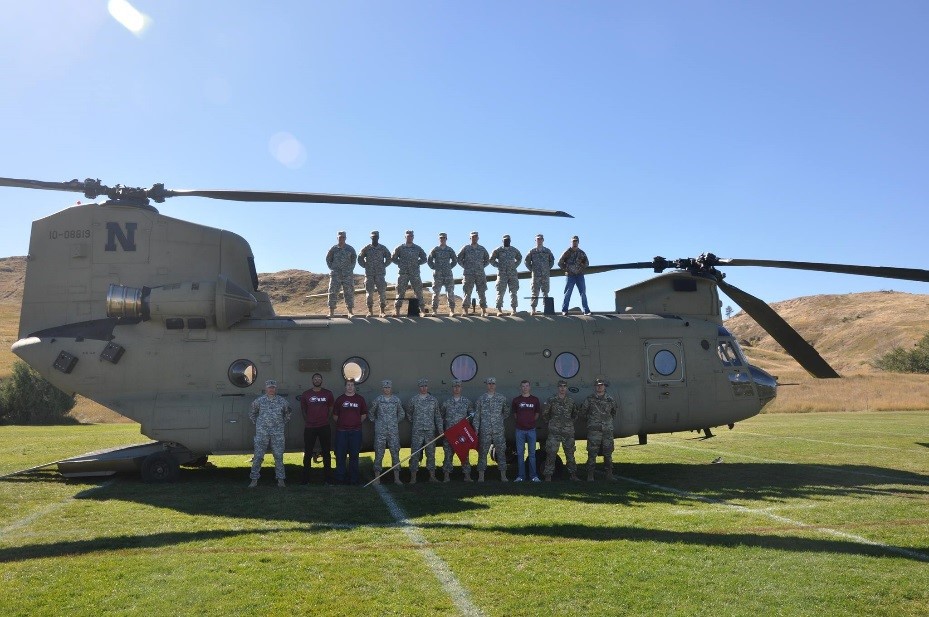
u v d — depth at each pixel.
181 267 12.20
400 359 11.98
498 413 11.03
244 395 11.56
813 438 18.48
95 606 4.92
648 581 5.48
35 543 6.75
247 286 12.64
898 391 41.12
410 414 11.01
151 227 12.20
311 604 4.98
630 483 10.79
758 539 6.81
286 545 6.65
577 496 9.49
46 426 29.23
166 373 11.54
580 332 12.55
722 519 7.81
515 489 10.15
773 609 4.86
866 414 30.62
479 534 7.08
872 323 149.25
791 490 9.98
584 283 13.59
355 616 4.76
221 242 12.44
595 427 11.18
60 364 11.45
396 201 10.84
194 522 7.75
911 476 11.42
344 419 10.73
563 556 6.20
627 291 13.73
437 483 10.83
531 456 11.12
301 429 11.42
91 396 11.54
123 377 11.50
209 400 11.39
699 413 12.84
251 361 11.70
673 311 13.48
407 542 6.76
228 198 11.39
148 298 11.52
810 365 13.15
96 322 11.80
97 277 12.04
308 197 10.98
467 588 5.34
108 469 11.10
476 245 13.13
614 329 12.69
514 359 12.20
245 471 12.64
